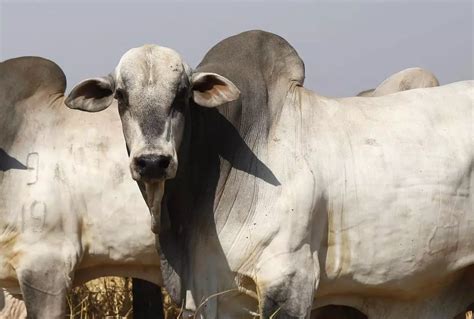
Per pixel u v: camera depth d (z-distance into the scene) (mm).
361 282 10000
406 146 9984
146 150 8727
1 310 12367
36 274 10891
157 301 11812
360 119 10078
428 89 10500
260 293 9570
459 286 10578
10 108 11062
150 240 10992
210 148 9758
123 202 10977
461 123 10219
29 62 11281
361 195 9812
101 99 9539
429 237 9969
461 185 10062
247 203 9664
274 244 9570
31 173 10977
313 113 9992
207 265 9773
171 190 9688
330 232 9828
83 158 11023
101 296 12945
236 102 9781
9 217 10930
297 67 10148
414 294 10328
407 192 9898
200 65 10219
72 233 10977
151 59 9086
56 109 11219
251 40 10094
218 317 9867
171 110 8992
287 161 9711
